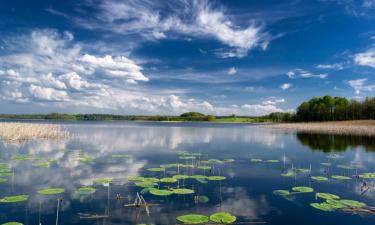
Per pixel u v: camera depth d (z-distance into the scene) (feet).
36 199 31.17
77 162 54.60
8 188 35.37
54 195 32.68
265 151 75.41
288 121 372.17
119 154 66.80
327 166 52.47
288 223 24.94
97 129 180.45
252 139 113.80
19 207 28.66
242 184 38.55
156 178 40.81
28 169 47.29
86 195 32.68
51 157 60.23
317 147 84.02
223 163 55.62
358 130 157.07
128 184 37.65
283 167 51.42
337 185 38.22
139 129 194.18
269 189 36.04
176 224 24.38
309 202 30.71
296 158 62.75
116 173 44.91
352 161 58.54
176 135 136.15
